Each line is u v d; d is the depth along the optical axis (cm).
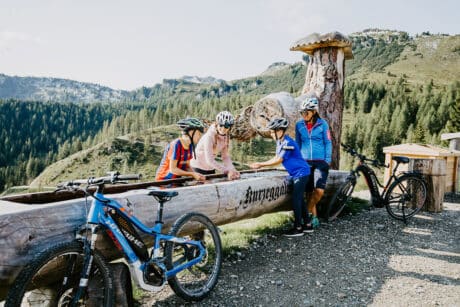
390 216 701
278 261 457
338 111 787
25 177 16238
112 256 324
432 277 418
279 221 639
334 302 354
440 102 13138
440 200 741
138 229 325
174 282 330
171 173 482
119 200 319
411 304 353
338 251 498
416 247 525
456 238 572
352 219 675
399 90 15688
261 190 517
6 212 252
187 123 457
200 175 476
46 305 287
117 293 293
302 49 798
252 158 11694
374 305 350
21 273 225
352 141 11919
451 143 1042
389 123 12638
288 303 350
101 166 12394
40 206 274
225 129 504
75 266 275
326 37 740
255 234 569
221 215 448
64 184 272
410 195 662
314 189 583
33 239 257
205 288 355
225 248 488
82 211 295
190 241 356
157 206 358
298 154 550
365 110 15162
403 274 426
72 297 264
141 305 338
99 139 19025
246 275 412
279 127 538
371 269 439
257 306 343
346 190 663
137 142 13962
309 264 449
